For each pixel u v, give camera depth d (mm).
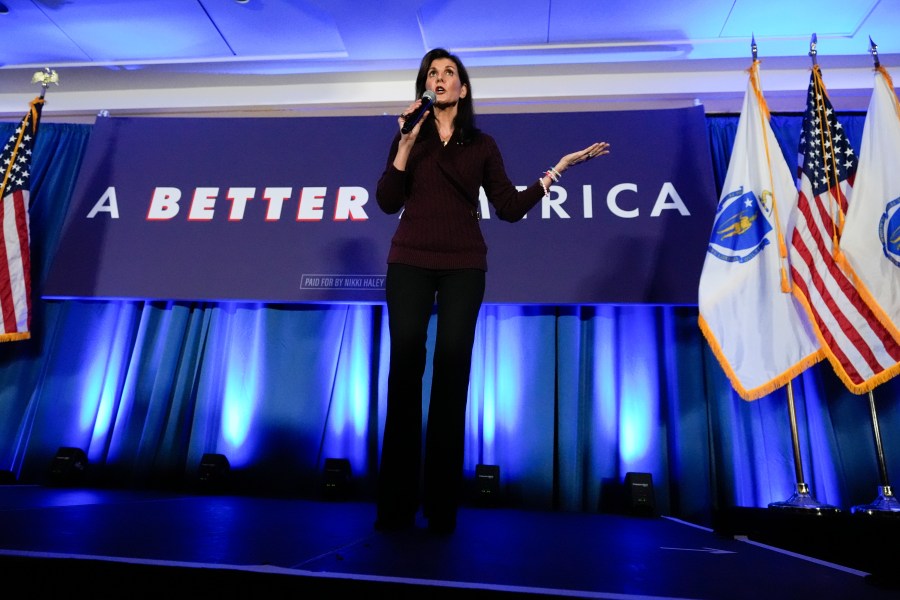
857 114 2936
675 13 2691
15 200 2750
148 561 772
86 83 3320
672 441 2408
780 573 948
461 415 1247
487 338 2607
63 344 2770
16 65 3182
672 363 2492
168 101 3314
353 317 2672
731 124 2939
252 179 2842
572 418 2428
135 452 2582
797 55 2887
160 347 2744
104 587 750
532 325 2574
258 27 2879
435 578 757
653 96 3043
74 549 826
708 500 2273
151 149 2951
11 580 756
